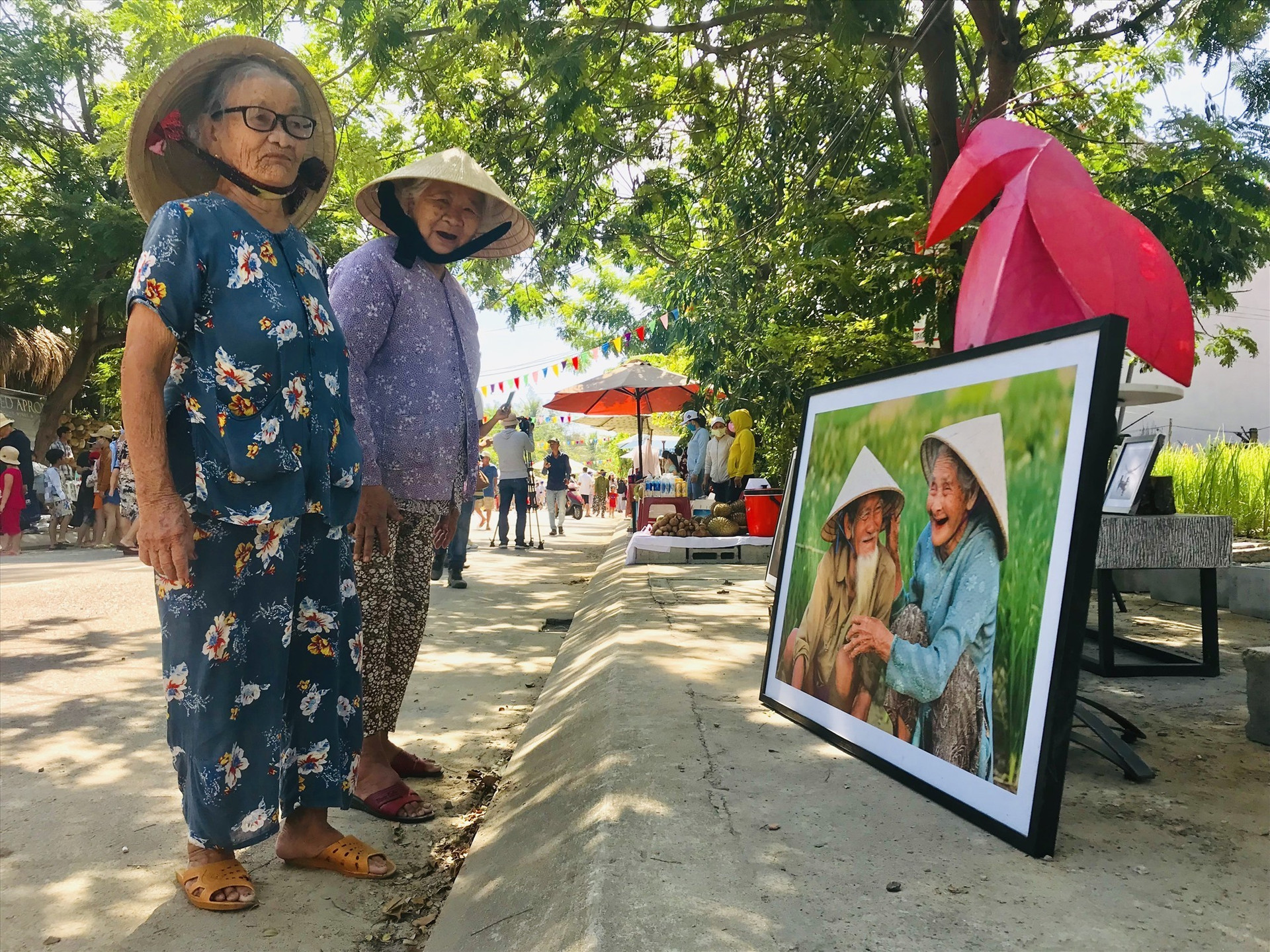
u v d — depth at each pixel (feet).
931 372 8.52
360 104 27.63
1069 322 9.41
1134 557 11.39
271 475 7.04
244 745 7.13
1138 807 7.34
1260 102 21.11
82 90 64.59
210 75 7.37
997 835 6.66
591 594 24.13
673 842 6.63
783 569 10.64
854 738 8.58
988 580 7.27
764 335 32.22
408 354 9.64
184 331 6.87
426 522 9.97
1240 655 12.89
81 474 48.29
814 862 6.30
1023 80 30.78
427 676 15.66
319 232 53.16
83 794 9.96
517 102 27.22
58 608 23.00
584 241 36.27
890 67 23.84
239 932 6.97
